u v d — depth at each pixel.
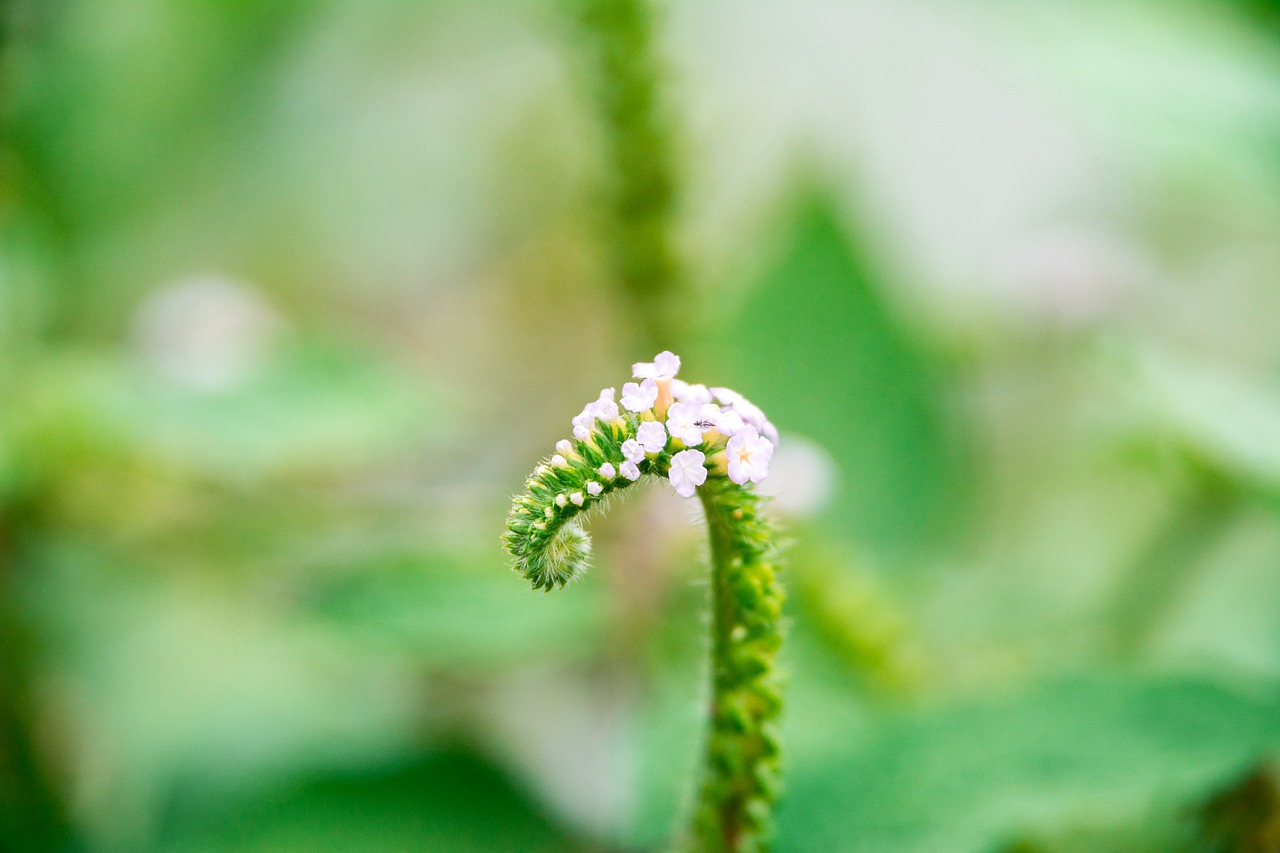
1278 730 0.32
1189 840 0.33
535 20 0.42
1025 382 0.52
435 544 0.42
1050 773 0.32
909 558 0.44
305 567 0.46
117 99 0.55
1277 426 0.38
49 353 0.50
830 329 0.46
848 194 0.53
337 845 0.40
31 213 0.52
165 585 0.48
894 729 0.33
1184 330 0.57
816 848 0.32
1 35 0.48
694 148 0.39
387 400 0.49
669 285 0.39
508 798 0.42
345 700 0.48
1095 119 0.42
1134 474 0.47
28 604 0.45
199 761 0.46
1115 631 0.42
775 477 0.41
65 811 0.44
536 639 0.39
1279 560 0.47
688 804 0.31
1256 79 0.44
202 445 0.45
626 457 0.28
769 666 0.29
